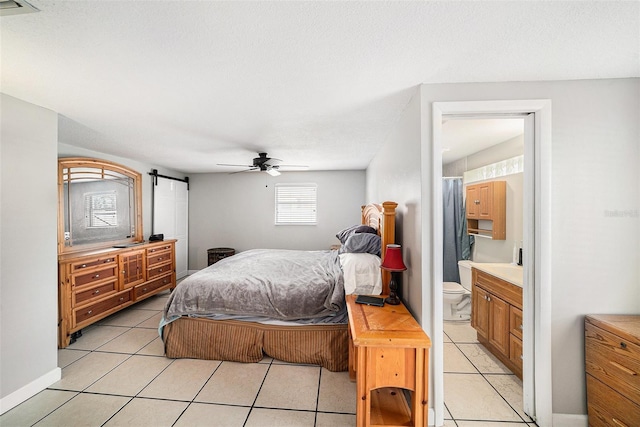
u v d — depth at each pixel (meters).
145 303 4.13
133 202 4.35
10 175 1.91
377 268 2.44
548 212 1.70
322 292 2.52
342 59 1.46
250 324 2.53
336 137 3.03
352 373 2.21
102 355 2.60
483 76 1.66
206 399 1.99
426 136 1.75
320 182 5.58
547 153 1.70
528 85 1.72
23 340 1.98
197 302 2.58
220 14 1.11
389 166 2.90
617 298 1.69
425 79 1.70
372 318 1.83
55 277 2.19
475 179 3.60
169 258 4.53
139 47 1.34
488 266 2.80
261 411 1.88
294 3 1.05
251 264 3.37
